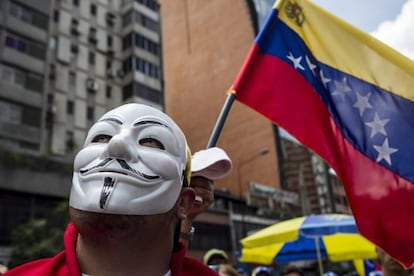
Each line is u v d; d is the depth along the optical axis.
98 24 22.72
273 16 2.81
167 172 0.92
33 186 14.74
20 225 13.66
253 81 2.67
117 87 22.17
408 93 2.54
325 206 34.56
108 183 0.86
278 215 26.95
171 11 42.38
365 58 2.70
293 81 2.73
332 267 16.19
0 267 2.02
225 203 24.62
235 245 22.59
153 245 0.91
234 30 37.19
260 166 33.81
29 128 15.70
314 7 2.89
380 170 2.46
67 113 19.89
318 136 2.61
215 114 36.41
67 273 0.93
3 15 16.05
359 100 2.63
